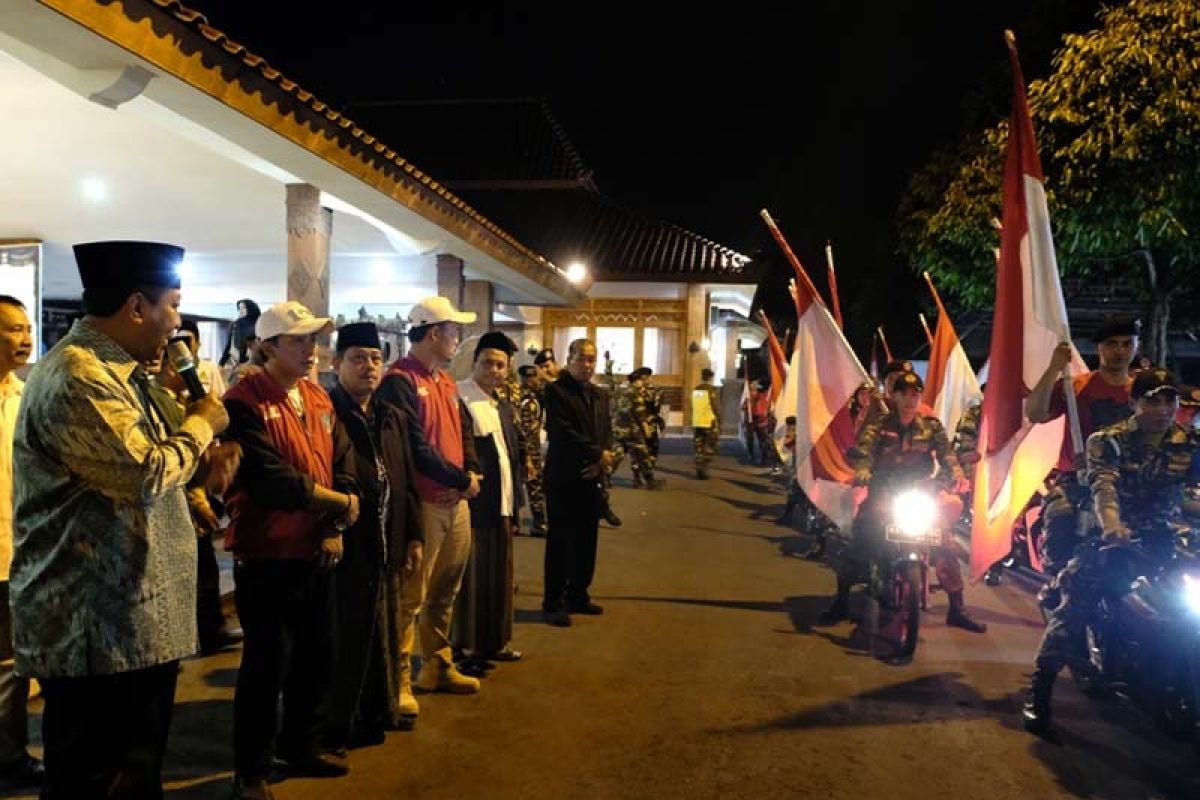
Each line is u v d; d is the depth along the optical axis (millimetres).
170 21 4883
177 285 2787
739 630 6328
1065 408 5621
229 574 6609
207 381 5926
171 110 5719
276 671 3551
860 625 6500
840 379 6633
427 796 3688
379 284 12984
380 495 3990
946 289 11469
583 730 4438
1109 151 8117
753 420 18438
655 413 14344
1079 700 5027
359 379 4059
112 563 2588
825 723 4613
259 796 3486
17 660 2619
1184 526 4504
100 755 2676
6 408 3910
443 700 4816
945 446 6168
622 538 9930
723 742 4340
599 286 25188
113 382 2572
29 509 2584
